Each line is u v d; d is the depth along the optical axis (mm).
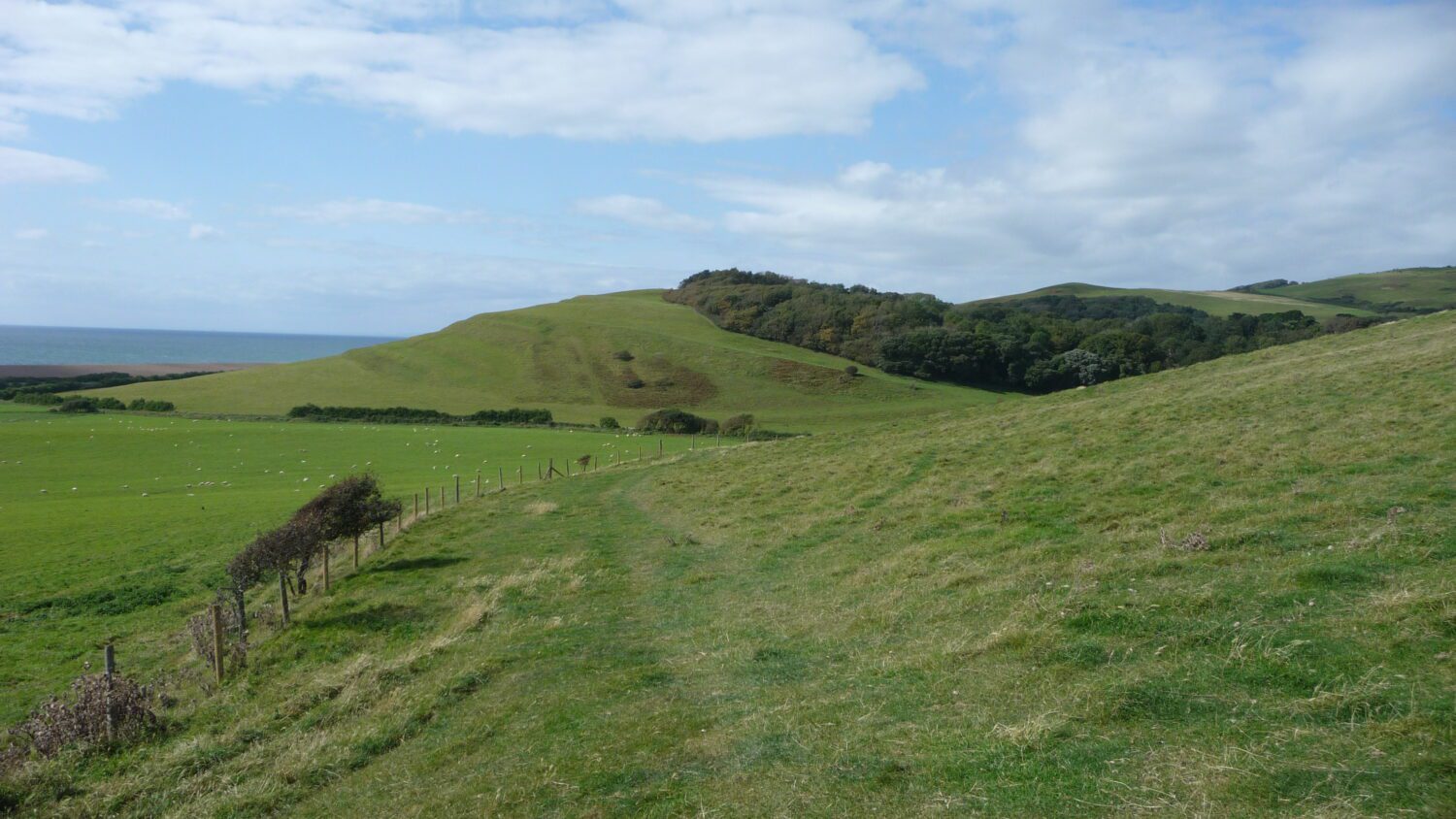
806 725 9672
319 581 27656
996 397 108312
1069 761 7520
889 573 16922
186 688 17812
